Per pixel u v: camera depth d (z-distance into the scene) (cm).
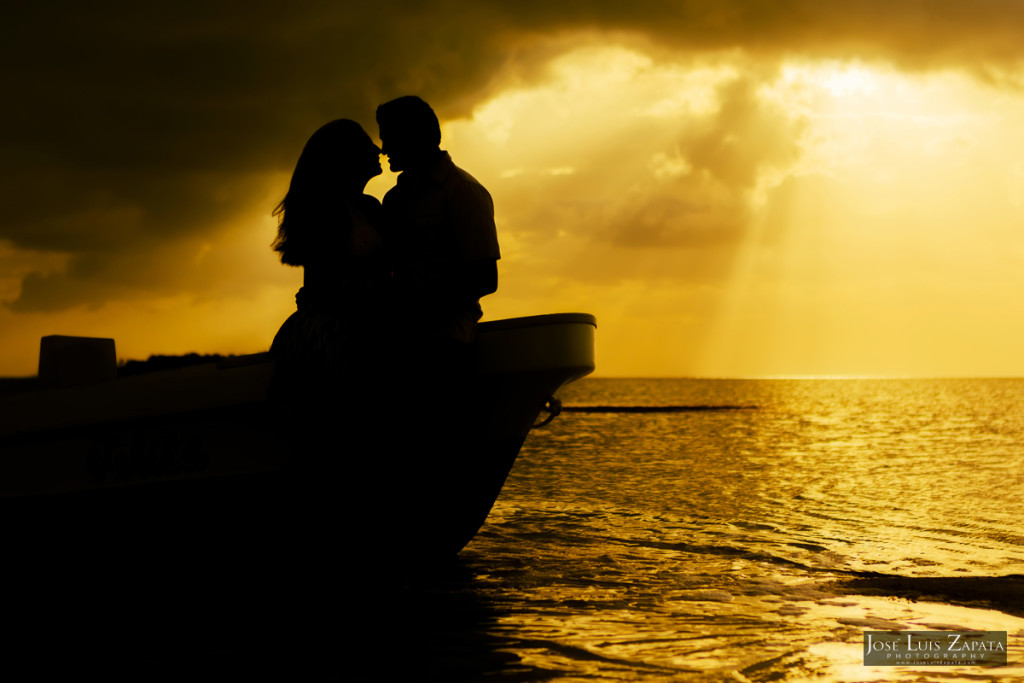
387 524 491
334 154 443
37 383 505
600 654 353
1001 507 755
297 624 410
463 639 377
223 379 471
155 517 490
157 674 338
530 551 570
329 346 436
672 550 573
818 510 738
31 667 348
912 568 517
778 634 380
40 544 498
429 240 450
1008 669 332
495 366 473
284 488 477
